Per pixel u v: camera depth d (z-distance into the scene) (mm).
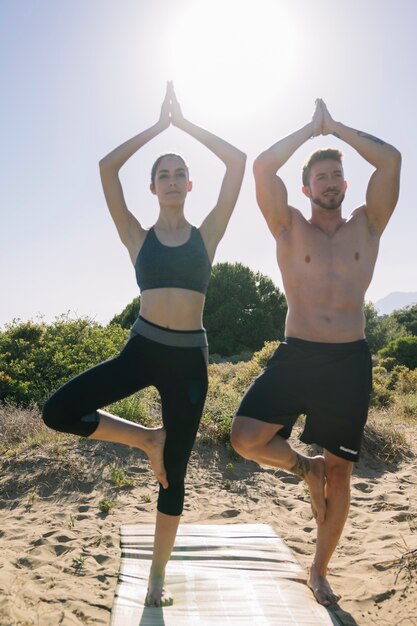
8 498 5805
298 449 7766
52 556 4434
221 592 3656
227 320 30734
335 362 3484
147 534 4711
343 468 3664
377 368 21547
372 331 38656
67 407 3248
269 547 4469
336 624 3291
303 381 3473
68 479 6152
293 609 3445
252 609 3428
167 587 3717
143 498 5820
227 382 15195
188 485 6355
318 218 3756
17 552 4449
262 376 3588
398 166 3643
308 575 3988
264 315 31078
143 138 3695
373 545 4766
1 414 8641
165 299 3436
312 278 3596
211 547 4434
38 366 11453
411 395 14195
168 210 3570
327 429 3514
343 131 3707
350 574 4129
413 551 4312
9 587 3715
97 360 11617
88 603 3570
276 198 3650
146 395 8984
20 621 3275
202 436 7477
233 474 6746
